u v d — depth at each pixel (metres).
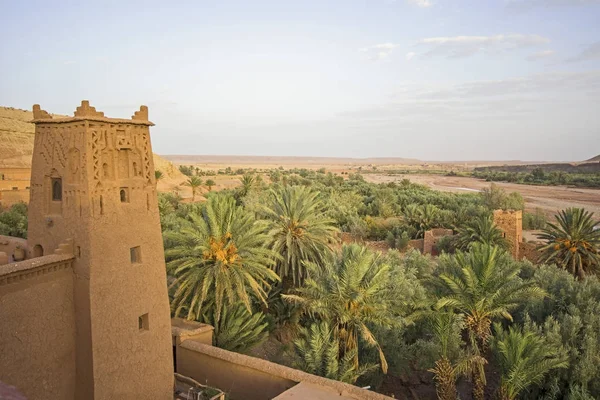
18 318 8.58
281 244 21.67
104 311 9.67
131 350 10.29
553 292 19.08
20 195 39.38
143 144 10.72
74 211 9.61
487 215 38.09
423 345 15.91
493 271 15.52
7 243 11.69
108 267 9.77
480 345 16.44
